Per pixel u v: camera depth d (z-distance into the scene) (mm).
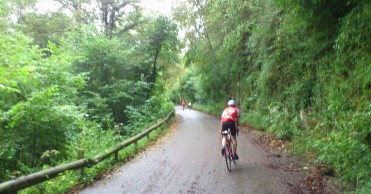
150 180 7398
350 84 9039
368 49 8570
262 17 17016
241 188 6660
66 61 11523
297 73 13922
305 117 12406
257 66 20734
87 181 7273
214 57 28688
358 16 8766
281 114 15117
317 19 10281
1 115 8711
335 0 9398
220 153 10773
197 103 59781
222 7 19562
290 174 7656
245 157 9984
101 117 18812
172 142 13680
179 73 33781
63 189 6617
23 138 9297
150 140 14406
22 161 9672
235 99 27703
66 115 9672
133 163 9336
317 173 7410
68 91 11352
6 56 9094
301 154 9797
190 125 22328
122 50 22625
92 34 21594
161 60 30578
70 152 10484
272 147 11656
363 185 5977
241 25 18938
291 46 14141
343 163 7387
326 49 11383
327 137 9398
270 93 17547
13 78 8711
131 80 25109
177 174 7941
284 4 10477
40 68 9836
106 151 8711
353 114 8297
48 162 10023
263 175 7656
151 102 24734
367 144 7211
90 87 21062
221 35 25172
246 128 18734
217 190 6562
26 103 8523
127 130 19781
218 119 28391
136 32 30531
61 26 27422
